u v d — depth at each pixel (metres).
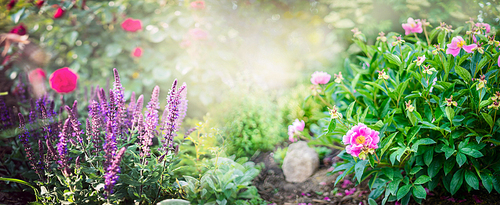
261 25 4.97
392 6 3.13
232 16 4.31
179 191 1.77
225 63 3.61
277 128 3.11
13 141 2.04
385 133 1.89
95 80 3.26
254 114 3.09
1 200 1.92
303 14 5.24
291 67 4.71
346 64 2.51
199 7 3.41
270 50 4.70
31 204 1.59
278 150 3.01
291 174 2.62
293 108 3.40
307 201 2.28
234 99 3.21
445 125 1.67
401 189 1.76
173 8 3.51
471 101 1.68
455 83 1.73
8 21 3.23
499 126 1.66
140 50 3.27
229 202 1.90
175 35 3.34
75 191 1.57
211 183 1.81
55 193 1.58
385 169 1.87
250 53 4.40
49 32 3.27
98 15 3.45
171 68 3.37
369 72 2.12
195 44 3.38
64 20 3.29
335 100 2.42
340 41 4.00
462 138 1.78
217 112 3.14
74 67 3.18
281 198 2.37
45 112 1.78
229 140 2.75
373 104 2.04
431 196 2.00
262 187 2.53
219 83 3.60
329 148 3.08
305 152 2.73
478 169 1.68
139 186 1.66
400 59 1.87
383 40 2.03
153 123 1.62
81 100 2.84
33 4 3.15
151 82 3.25
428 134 1.85
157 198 1.75
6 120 2.09
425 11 3.03
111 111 1.63
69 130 1.66
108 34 3.45
